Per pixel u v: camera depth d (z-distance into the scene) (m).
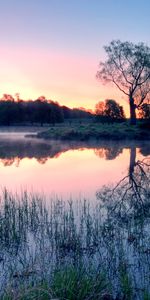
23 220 12.24
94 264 8.95
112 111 69.94
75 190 17.89
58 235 10.61
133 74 59.38
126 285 7.53
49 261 9.18
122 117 70.06
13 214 11.78
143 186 19.23
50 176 22.08
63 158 31.56
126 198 16.38
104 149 40.91
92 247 10.12
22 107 104.88
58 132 59.97
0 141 52.28
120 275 8.12
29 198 15.80
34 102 101.38
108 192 17.55
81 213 13.27
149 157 32.41
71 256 9.52
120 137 54.78
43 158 31.53
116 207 14.59
